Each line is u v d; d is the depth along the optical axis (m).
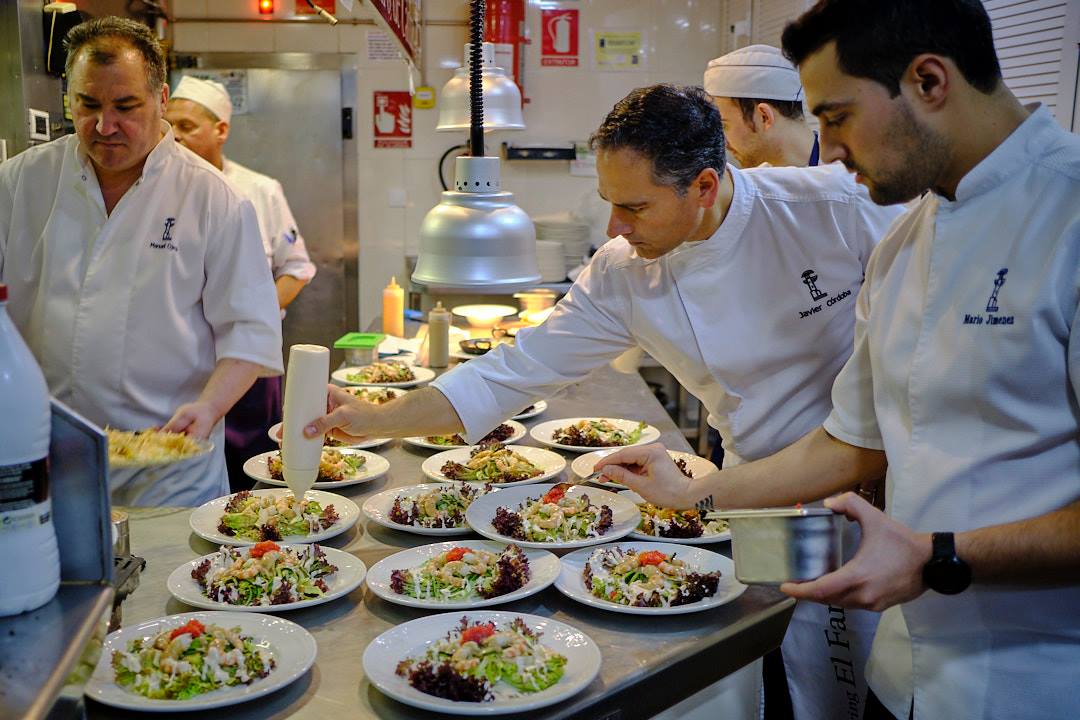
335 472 2.04
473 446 2.33
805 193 1.79
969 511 1.25
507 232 1.99
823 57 1.19
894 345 1.36
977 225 1.26
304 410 1.54
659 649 1.34
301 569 1.50
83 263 2.20
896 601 1.16
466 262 1.97
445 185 5.19
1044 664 1.24
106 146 2.07
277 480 2.01
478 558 1.54
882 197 1.25
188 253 2.21
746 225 1.80
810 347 1.85
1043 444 1.21
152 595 1.49
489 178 2.02
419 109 5.09
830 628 1.89
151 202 2.19
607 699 1.22
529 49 5.16
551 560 1.58
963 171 1.25
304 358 1.54
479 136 2.07
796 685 1.94
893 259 1.46
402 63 5.04
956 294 1.27
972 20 1.15
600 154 1.58
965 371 1.25
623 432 2.49
